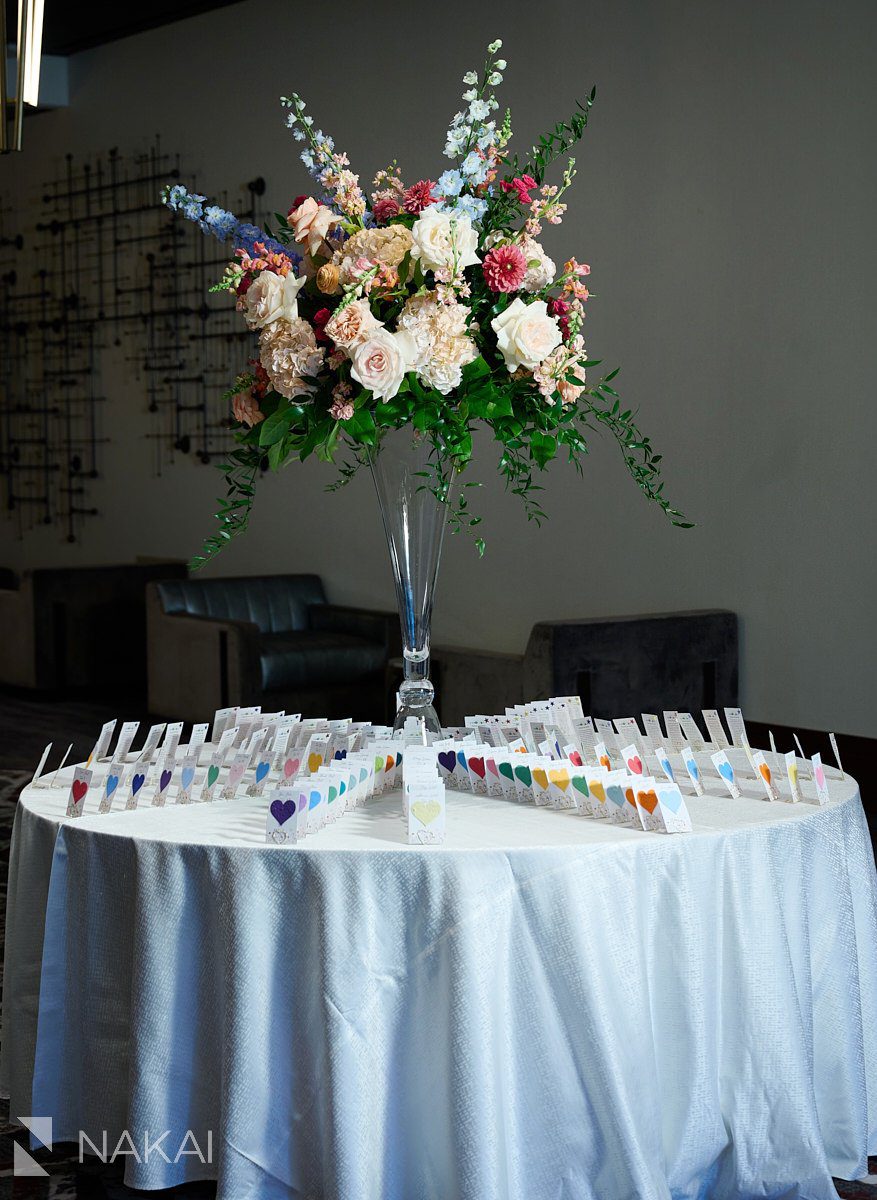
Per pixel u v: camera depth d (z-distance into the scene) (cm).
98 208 973
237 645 697
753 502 609
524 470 279
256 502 872
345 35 789
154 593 757
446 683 621
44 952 251
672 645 586
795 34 582
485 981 221
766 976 236
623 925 227
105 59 955
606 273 662
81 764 281
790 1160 236
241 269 259
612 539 668
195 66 888
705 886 233
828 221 575
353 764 258
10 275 1055
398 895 225
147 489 955
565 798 252
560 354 260
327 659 723
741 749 281
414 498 263
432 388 253
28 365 1047
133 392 959
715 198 615
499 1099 221
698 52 618
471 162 259
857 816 265
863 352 566
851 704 578
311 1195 231
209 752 299
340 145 798
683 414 634
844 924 252
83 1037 250
